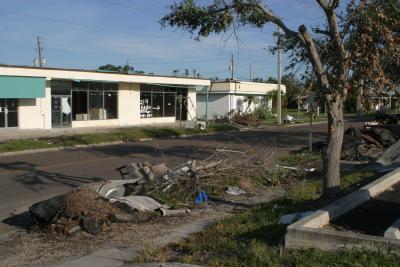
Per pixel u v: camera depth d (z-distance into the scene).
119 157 19.67
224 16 8.77
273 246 6.68
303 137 30.30
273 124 45.62
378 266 5.60
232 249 6.74
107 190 9.38
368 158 17.52
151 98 43.09
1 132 29.78
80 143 25.25
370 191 9.45
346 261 5.78
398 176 11.27
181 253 6.90
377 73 7.71
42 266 6.52
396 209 8.44
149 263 6.36
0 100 30.73
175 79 43.12
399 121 29.00
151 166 11.70
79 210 8.08
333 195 8.99
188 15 8.79
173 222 8.75
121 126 38.03
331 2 8.33
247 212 9.16
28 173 15.19
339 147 9.00
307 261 5.88
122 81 38.09
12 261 6.76
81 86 36.31
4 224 8.93
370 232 6.99
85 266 6.45
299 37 8.48
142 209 8.96
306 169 14.74
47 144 23.70
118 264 6.50
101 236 7.83
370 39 7.69
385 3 8.11
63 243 7.54
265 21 8.98
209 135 33.62
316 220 7.11
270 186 12.41
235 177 12.38
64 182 13.50
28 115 32.34
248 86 56.12
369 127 23.84
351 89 8.27
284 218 8.09
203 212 9.59
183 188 10.87
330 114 8.84
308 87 8.51
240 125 42.97
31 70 31.16
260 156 14.23
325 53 8.72
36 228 8.36
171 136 32.31
